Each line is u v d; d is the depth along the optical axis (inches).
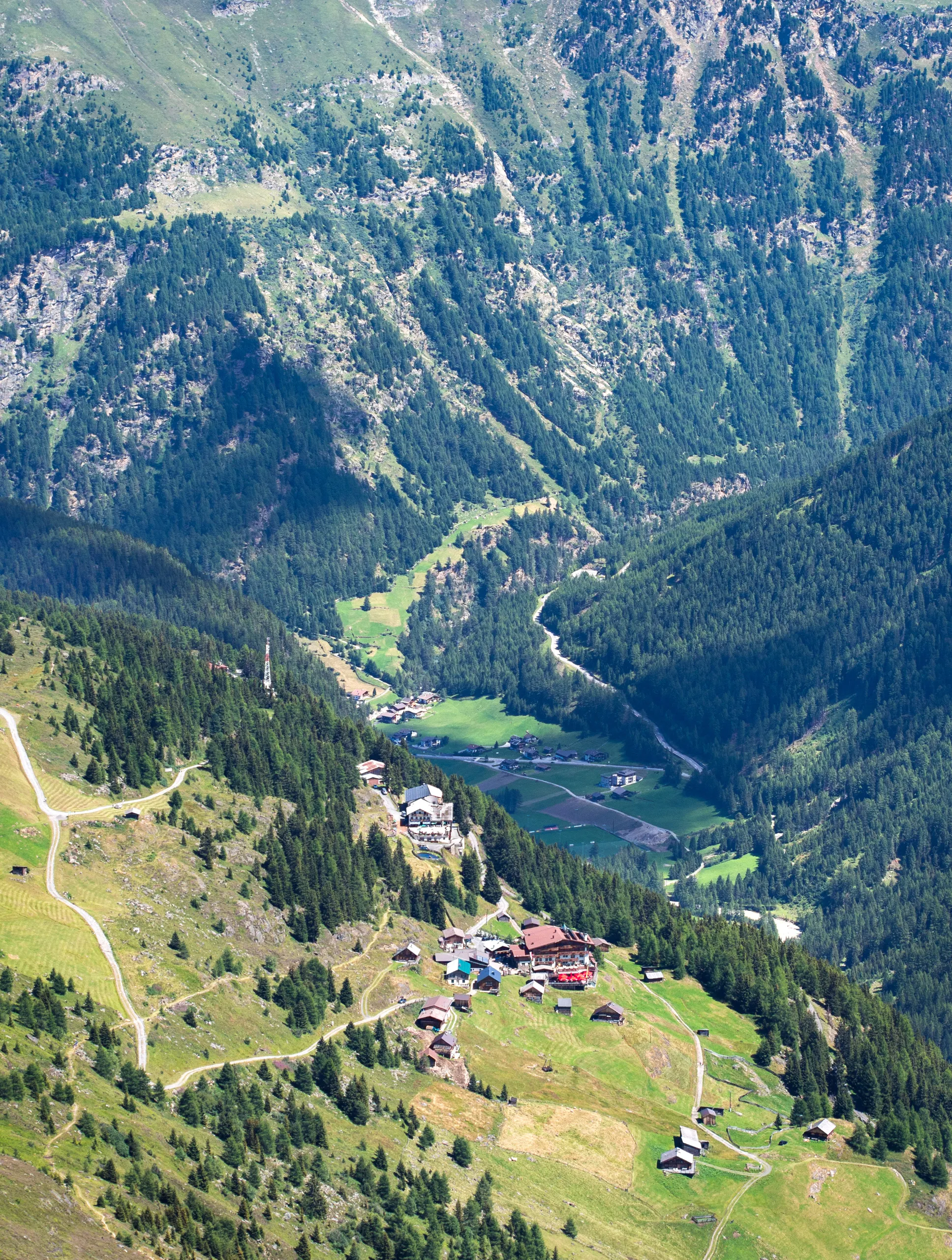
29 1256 6899.6
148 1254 7367.1
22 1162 7578.7
